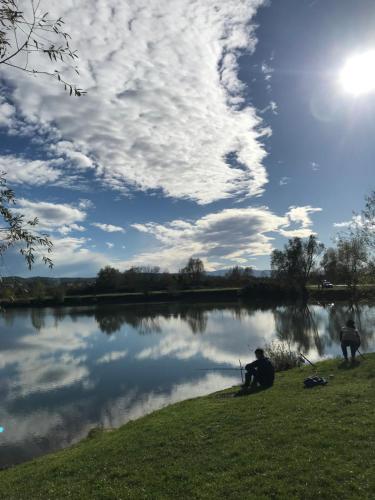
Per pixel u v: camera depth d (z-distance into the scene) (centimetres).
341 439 803
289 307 7769
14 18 535
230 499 651
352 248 3262
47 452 1592
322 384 1342
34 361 3678
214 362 3089
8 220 591
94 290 12800
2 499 854
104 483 812
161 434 1065
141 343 4419
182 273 13350
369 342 3247
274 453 792
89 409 2142
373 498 588
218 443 914
